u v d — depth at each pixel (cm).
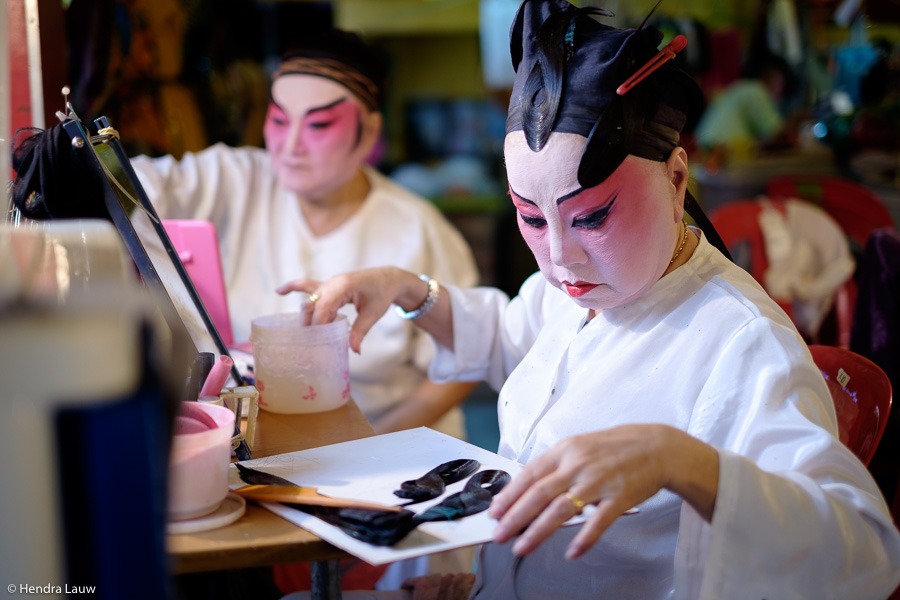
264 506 72
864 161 285
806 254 212
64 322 42
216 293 128
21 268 51
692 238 95
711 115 369
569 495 61
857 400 94
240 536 66
